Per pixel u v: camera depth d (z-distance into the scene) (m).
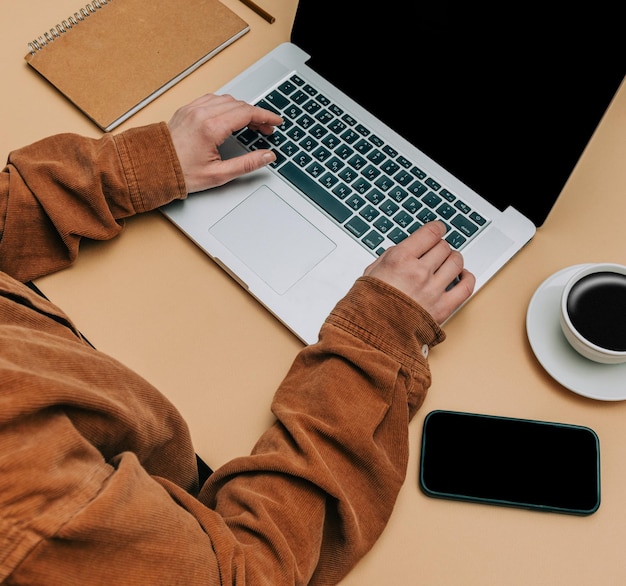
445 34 0.69
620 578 0.59
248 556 0.52
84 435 0.49
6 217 0.68
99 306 0.71
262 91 0.80
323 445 0.59
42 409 0.44
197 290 0.71
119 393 0.54
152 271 0.72
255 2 0.86
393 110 0.77
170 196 0.73
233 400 0.67
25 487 0.40
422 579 0.59
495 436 0.63
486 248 0.70
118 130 0.80
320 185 0.75
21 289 0.57
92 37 0.83
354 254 0.71
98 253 0.73
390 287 0.63
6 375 0.43
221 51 0.84
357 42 0.77
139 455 0.56
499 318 0.69
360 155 0.76
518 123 0.68
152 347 0.69
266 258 0.71
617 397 0.63
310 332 0.68
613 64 0.59
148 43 0.83
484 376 0.67
